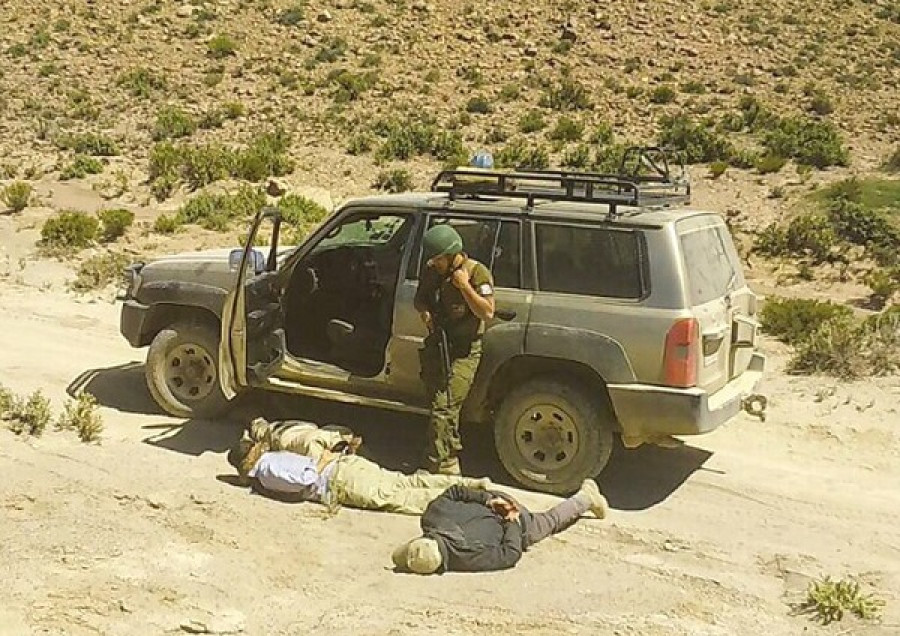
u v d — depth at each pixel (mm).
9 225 20359
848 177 25844
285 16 43344
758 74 36750
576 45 40031
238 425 9055
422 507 7355
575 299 7668
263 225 20766
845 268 19766
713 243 8211
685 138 28469
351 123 32562
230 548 6746
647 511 7734
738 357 8391
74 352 11406
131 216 20047
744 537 7332
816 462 8914
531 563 6719
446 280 7578
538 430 7832
